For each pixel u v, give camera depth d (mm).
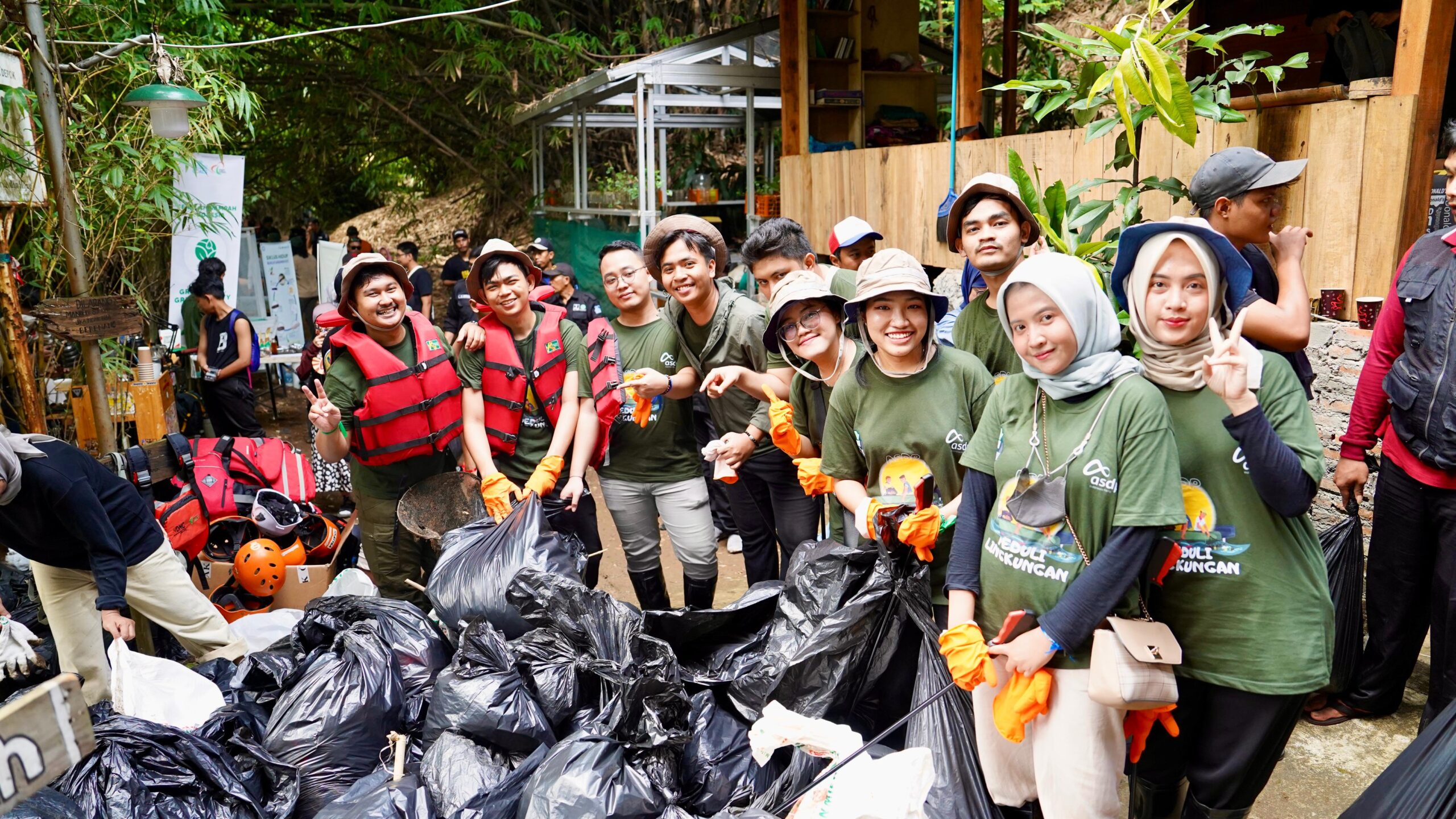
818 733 2105
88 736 1281
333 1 12062
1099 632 2008
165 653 4008
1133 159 3758
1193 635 2174
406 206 17938
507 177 15734
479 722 2553
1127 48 3320
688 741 2484
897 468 2674
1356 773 3027
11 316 4688
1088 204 3699
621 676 2539
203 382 7086
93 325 4465
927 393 2627
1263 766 2213
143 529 3420
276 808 2543
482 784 2443
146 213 6828
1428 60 3400
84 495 3070
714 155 13469
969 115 5941
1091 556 2037
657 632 2898
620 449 3799
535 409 3799
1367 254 3627
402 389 3635
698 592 3920
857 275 3371
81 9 6867
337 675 2781
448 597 3098
